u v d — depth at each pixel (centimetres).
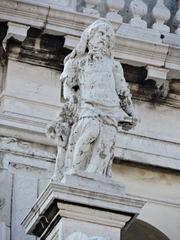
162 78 2766
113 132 2439
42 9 2702
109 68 2475
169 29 2802
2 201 2642
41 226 2405
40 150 2691
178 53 2766
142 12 2794
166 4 2844
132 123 2464
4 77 2723
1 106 2702
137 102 2788
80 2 2773
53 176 2436
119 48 2748
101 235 2373
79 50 2481
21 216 2639
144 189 2755
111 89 2459
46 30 2711
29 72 2728
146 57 2758
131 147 2753
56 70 2741
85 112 2436
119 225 2384
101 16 2777
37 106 2708
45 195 2380
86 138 2420
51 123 2467
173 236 2750
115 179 2744
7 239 2614
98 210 2378
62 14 2709
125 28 2767
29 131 2689
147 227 2755
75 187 2373
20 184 2661
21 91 2711
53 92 2725
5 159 2672
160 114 2791
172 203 2762
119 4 2773
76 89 2473
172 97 2794
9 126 2683
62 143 2445
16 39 2706
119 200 2384
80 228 2370
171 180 2770
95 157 2425
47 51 2731
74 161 2422
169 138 2780
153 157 2759
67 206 2370
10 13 2692
